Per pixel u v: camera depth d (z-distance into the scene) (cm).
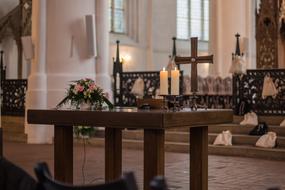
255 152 1092
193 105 611
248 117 1264
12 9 2128
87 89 627
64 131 602
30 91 1409
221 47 1845
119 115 526
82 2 1437
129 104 1570
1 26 2025
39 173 286
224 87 1530
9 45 2088
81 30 1432
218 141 1166
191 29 2697
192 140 594
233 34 1833
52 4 1416
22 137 1449
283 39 1719
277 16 1719
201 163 589
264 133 1178
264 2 1741
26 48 1420
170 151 1206
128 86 1577
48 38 1418
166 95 571
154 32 2555
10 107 1546
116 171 634
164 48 2584
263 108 1324
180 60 623
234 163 996
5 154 1140
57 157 604
